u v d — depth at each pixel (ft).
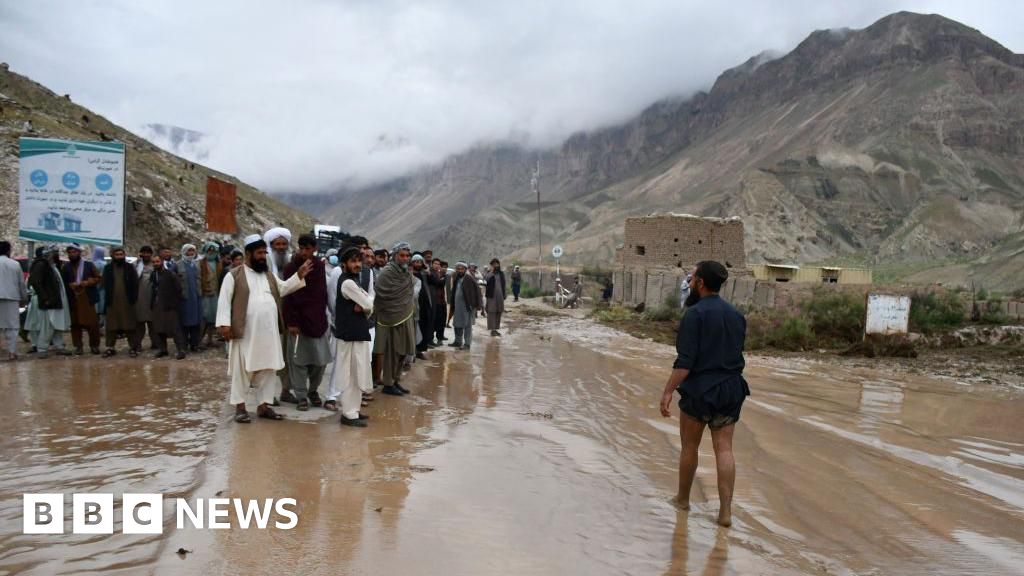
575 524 16.51
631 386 37.17
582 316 87.51
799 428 28.84
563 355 49.08
